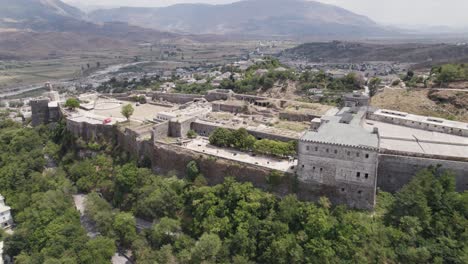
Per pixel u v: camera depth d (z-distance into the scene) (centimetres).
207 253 10644
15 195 15050
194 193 13038
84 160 17200
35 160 17100
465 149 12219
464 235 9738
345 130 12412
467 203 10312
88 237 12394
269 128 15775
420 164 11594
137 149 15900
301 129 15562
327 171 11512
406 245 9925
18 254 12100
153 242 12131
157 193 13225
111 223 12875
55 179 16125
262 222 11356
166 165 14962
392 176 12006
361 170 11019
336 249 10075
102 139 17562
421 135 13775
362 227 10288
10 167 16412
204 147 14962
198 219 12300
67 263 10575
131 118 18925
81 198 15500
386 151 12125
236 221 11600
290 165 13000
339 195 11488
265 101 19975
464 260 9181
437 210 10569
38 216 12962
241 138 14475
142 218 13762
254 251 10975
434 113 17812
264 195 12025
